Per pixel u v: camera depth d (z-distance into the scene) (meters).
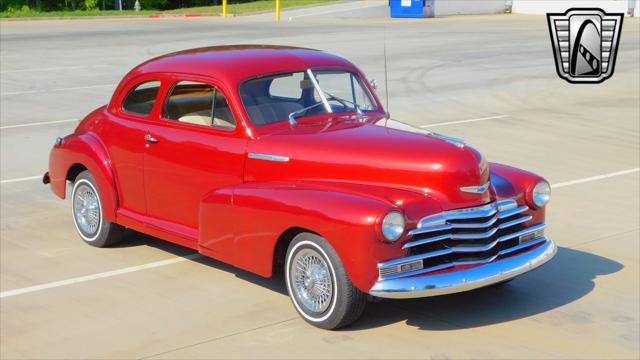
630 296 6.69
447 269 5.86
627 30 35.03
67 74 21.42
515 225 6.39
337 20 40.66
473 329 6.03
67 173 8.22
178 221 7.23
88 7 54.03
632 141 13.34
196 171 6.96
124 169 7.64
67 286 7.01
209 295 6.76
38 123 14.77
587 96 18.27
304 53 7.34
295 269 6.11
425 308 6.45
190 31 33.38
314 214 5.78
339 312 5.84
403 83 20.16
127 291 6.88
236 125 6.71
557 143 13.12
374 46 27.77
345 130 6.57
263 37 30.33
